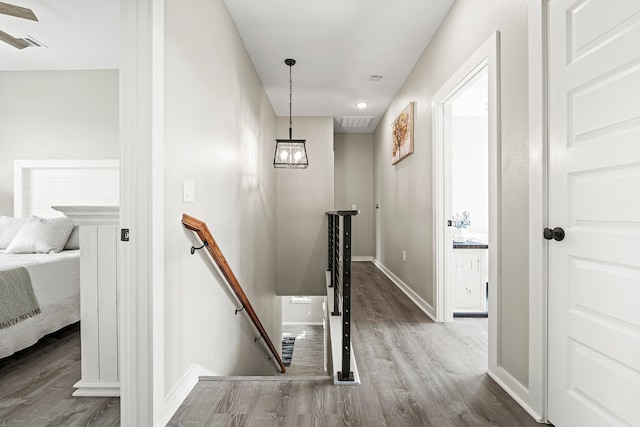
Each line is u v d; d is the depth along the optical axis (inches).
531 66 63.7
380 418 61.9
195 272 78.3
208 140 86.8
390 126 197.9
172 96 66.1
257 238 158.4
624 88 46.1
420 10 106.9
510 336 71.7
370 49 133.2
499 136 76.4
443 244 117.5
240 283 123.0
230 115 108.6
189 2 74.6
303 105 205.0
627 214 45.9
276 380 76.7
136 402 57.8
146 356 57.8
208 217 87.3
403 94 168.6
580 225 54.3
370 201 270.8
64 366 88.6
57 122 156.6
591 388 51.7
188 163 74.0
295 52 135.6
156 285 58.7
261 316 170.6
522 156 68.3
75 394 72.6
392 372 80.4
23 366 88.7
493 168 78.4
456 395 70.2
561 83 57.6
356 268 234.1
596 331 50.8
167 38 63.9
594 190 51.4
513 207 71.4
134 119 56.9
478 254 126.9
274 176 220.8
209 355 87.4
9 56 144.3
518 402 67.4
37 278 101.3
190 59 75.1
